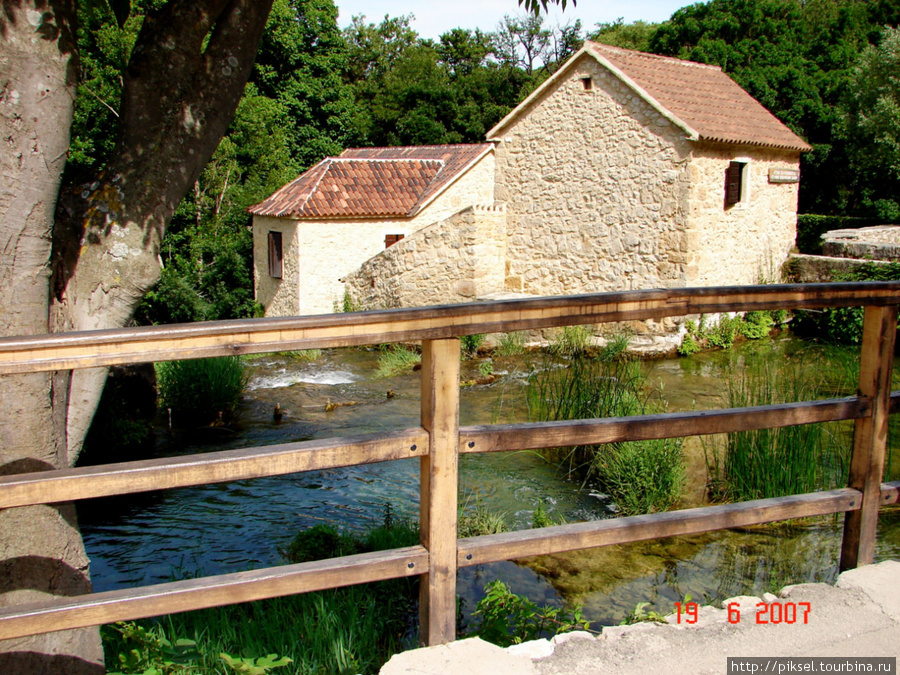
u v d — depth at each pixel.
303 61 27.34
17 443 2.57
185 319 17.16
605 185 15.02
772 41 27.08
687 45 28.59
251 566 5.57
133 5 15.31
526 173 16.44
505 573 5.16
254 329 1.82
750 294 2.42
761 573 5.01
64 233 2.96
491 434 2.16
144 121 3.02
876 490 2.75
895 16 28.44
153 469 1.82
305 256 16.75
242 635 3.81
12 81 2.50
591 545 2.32
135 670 3.16
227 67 3.13
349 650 3.64
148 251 3.04
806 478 6.05
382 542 5.32
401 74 35.47
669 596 4.74
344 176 17.94
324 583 2.02
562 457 7.82
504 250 17.00
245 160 20.95
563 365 12.73
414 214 17.69
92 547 6.12
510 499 6.75
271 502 7.04
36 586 2.68
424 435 2.09
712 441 7.75
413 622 4.35
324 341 1.89
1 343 1.63
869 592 2.57
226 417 10.34
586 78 15.03
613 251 15.05
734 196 15.63
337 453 1.99
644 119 14.17
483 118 35.22
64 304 2.94
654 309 2.29
